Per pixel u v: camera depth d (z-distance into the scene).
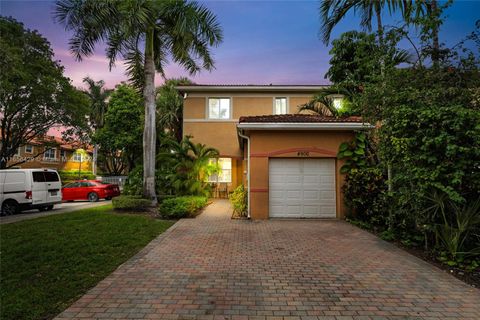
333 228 7.85
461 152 4.88
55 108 19.91
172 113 19.03
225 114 16.45
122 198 11.13
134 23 9.70
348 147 9.23
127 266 4.81
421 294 3.80
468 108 5.18
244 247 5.98
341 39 11.60
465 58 5.54
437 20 5.94
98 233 7.12
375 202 7.79
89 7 10.01
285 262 5.05
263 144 9.43
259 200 9.30
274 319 3.15
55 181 13.57
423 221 5.69
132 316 3.19
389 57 7.01
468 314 3.29
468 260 4.92
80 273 4.48
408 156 5.56
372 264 4.96
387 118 6.48
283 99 16.39
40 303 3.45
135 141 23.88
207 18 11.29
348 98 10.30
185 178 13.09
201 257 5.32
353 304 3.51
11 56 14.10
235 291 3.86
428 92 5.45
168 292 3.81
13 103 18.31
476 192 5.18
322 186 9.42
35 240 6.44
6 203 11.75
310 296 3.72
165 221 8.84
